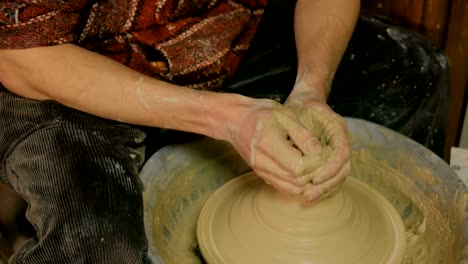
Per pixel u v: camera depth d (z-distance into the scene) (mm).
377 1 1819
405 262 1190
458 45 1663
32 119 1077
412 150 1261
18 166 1058
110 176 1022
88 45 1156
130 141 1150
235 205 1155
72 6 1033
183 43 1254
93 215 972
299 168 907
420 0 1667
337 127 1011
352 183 1227
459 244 1022
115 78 1050
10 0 980
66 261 958
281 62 1493
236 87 1452
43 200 998
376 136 1314
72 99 1063
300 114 1045
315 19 1328
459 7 1594
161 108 1054
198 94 1049
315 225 1038
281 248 1038
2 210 1673
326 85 1213
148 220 1090
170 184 1255
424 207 1230
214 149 1342
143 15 1178
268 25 1567
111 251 960
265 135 947
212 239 1126
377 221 1120
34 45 1011
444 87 1454
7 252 1559
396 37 1506
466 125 1747
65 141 1042
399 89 1424
